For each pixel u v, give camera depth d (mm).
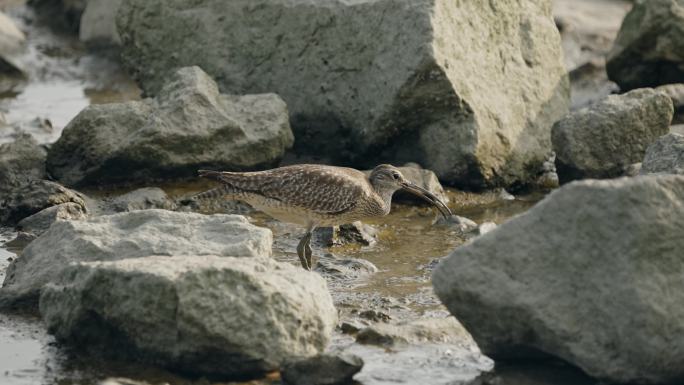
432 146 22281
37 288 15742
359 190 18734
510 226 13289
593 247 12805
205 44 24625
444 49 21578
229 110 22547
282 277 14297
